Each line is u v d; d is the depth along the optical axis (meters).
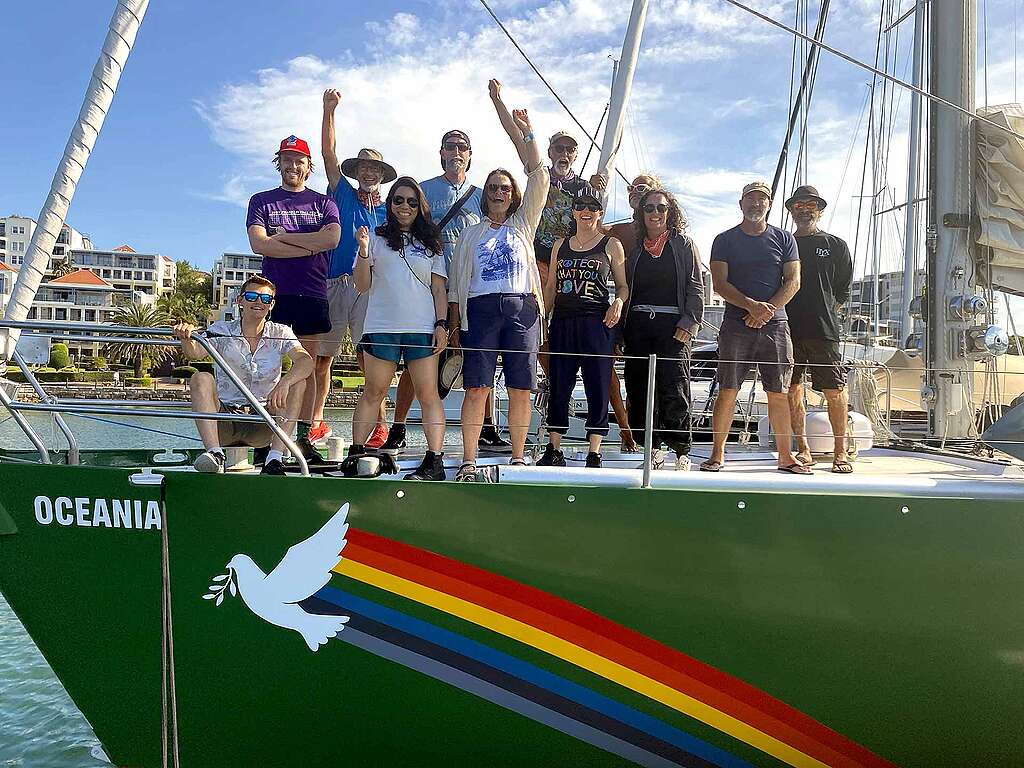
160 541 2.92
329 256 4.77
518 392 3.69
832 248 4.34
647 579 2.81
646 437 2.99
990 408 4.92
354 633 2.87
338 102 4.67
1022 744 2.88
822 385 4.19
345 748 2.96
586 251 3.98
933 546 2.82
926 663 2.85
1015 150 4.72
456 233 4.73
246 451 3.66
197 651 2.95
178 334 3.12
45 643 3.05
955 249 4.86
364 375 3.74
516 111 3.81
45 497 2.99
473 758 2.92
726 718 2.86
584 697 2.85
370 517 2.84
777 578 2.81
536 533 2.82
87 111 3.62
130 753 3.06
